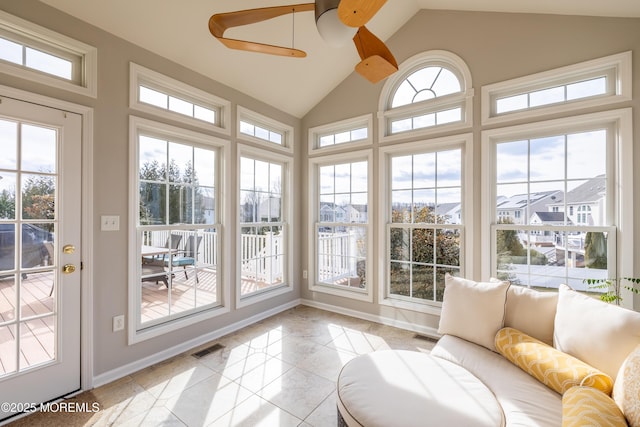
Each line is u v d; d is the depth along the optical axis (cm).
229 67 279
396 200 324
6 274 172
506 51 255
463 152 282
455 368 154
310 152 383
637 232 210
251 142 325
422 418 116
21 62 178
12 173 174
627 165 211
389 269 327
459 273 284
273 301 353
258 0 235
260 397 192
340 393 137
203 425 167
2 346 171
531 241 253
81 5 192
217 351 256
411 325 303
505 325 186
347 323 322
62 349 191
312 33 277
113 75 213
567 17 232
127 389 200
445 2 273
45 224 186
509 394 136
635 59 210
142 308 238
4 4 168
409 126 312
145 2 205
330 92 364
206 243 286
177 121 254
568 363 139
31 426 165
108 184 211
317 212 390
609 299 205
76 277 197
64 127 191
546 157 247
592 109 222
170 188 258
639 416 98
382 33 311
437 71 296
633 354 119
